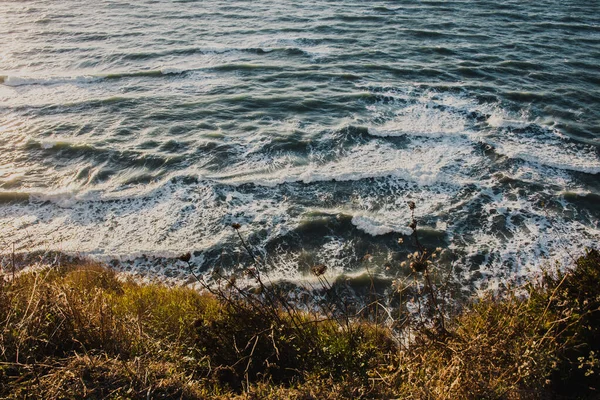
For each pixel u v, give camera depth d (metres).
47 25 31.14
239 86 19.97
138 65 23.12
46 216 11.32
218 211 11.26
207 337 4.50
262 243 10.09
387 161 13.35
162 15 33.22
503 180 12.24
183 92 19.56
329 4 35.31
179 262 9.61
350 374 3.97
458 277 8.90
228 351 4.37
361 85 19.75
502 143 14.27
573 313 4.13
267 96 18.75
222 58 23.78
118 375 3.52
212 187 12.20
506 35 27.16
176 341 4.59
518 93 18.47
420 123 15.98
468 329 4.40
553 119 16.20
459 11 32.59
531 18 30.70
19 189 12.43
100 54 24.98
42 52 25.64
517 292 8.26
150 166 13.55
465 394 3.32
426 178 12.36
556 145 14.27
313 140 14.79
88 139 15.31
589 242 9.86
